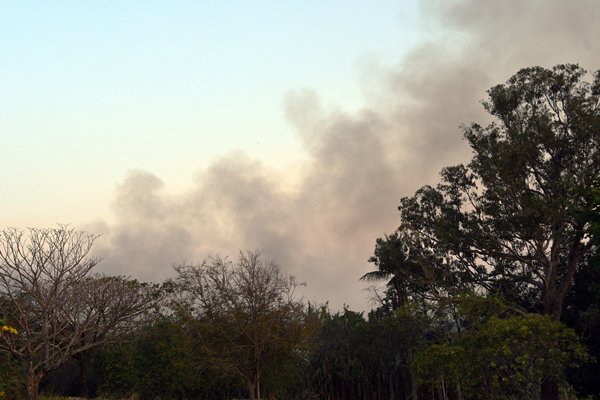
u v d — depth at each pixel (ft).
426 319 111.14
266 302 94.07
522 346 67.46
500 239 138.00
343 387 140.56
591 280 126.11
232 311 93.56
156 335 112.57
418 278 144.56
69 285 80.74
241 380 96.32
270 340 92.53
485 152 136.98
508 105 137.59
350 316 147.43
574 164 132.16
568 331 68.74
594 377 112.57
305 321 96.43
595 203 83.56
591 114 126.62
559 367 68.44
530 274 139.64
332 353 137.69
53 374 122.52
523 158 130.21
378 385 134.92
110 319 85.56
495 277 140.77
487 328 71.20
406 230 146.72
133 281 102.58
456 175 144.25
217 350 93.91
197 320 95.66
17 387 81.30
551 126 131.03
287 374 97.04
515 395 74.13
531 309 137.80
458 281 139.03
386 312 151.02
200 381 108.68
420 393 130.72
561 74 134.10
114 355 114.42
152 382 111.24
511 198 134.00
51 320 79.15
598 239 84.38
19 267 76.48
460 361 71.00
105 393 111.24
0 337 74.23
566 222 126.93
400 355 125.49
